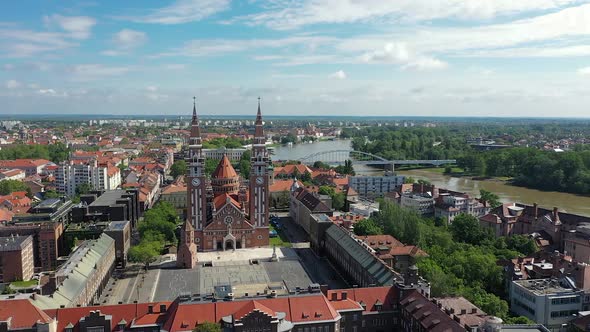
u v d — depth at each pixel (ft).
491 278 593.83
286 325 436.35
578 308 533.55
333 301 479.41
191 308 440.86
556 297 525.75
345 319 473.67
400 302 483.92
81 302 531.09
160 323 444.55
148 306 456.45
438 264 609.01
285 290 626.64
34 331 416.46
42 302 458.09
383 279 540.52
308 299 462.60
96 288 601.62
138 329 441.27
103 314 442.91
